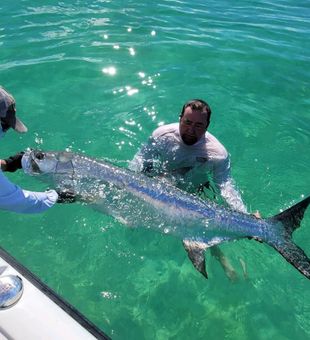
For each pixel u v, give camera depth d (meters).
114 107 2.59
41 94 2.64
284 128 2.56
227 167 1.93
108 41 3.30
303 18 4.25
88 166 1.70
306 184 2.19
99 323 1.51
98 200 1.74
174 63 3.10
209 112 1.80
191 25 3.79
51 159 1.66
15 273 1.01
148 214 1.72
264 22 4.04
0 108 1.14
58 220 1.88
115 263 1.73
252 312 1.60
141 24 3.69
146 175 1.73
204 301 1.63
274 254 1.84
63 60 2.98
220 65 3.13
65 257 1.73
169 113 2.57
